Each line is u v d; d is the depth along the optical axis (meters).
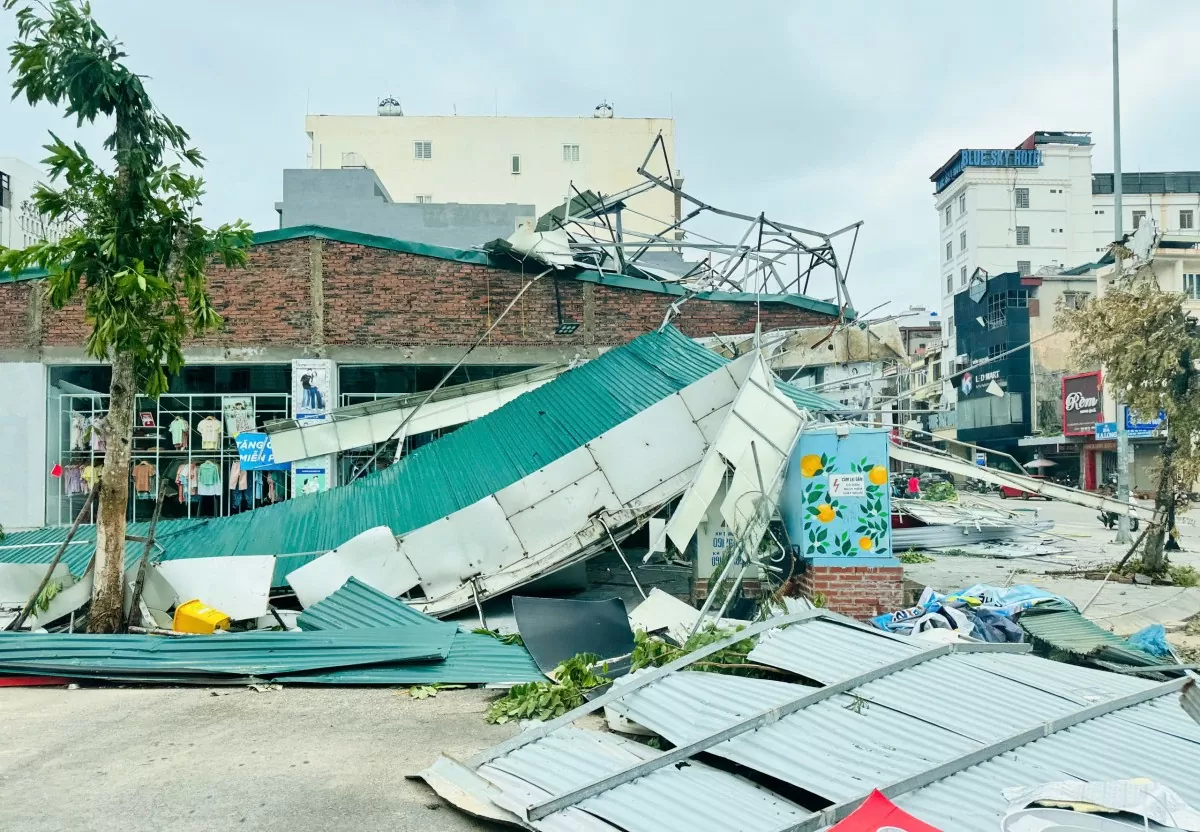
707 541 9.91
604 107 45.50
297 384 14.87
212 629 8.30
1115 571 12.83
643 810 3.82
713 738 4.41
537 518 9.96
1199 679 5.71
